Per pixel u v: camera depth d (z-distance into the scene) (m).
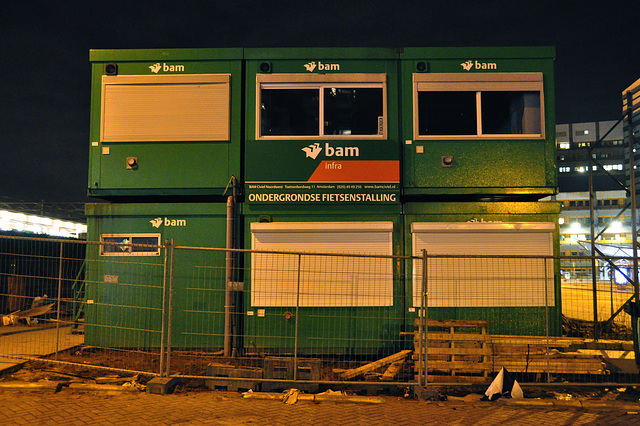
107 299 8.62
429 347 7.11
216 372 6.46
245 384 6.30
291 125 8.82
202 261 8.61
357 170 8.67
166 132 8.88
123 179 8.87
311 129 8.80
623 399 6.28
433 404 5.88
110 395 5.96
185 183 8.82
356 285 8.41
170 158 8.88
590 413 5.58
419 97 8.91
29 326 10.94
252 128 8.79
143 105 8.94
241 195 8.93
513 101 8.91
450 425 5.06
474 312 8.34
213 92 8.91
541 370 7.04
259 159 8.70
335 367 7.80
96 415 5.12
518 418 5.34
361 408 5.65
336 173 8.67
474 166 8.81
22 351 8.16
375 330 8.34
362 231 8.49
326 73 8.88
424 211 8.59
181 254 8.63
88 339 8.58
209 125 8.88
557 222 8.50
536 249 8.52
